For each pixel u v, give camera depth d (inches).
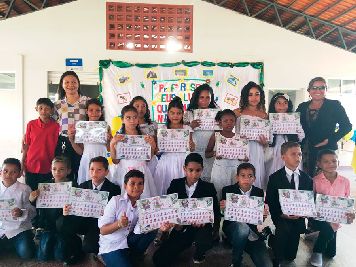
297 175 114.1
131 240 100.8
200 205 100.5
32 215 113.5
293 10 237.0
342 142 288.2
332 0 214.4
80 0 221.3
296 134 130.9
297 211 104.0
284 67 232.5
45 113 132.0
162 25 224.8
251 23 229.1
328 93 254.2
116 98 223.0
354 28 243.3
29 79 221.9
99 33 222.7
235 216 103.7
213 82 226.5
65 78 134.4
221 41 227.6
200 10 225.9
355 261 110.7
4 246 116.6
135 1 222.4
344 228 141.3
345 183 116.5
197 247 103.0
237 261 102.8
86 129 123.6
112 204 97.2
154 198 97.6
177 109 123.0
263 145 127.3
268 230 112.3
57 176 112.5
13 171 112.2
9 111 233.0
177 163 123.0
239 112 134.6
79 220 105.7
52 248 107.3
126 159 118.4
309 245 124.0
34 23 220.2
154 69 224.8
